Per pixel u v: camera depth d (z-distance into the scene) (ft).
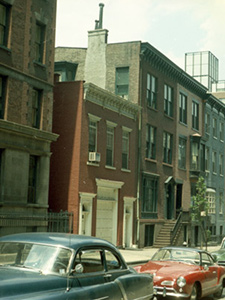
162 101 117.39
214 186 155.33
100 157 89.51
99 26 113.09
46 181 75.15
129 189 100.42
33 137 71.46
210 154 152.56
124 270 26.30
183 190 129.90
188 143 134.31
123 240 96.89
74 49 114.11
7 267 21.39
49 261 21.44
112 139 95.25
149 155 110.63
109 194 93.86
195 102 140.36
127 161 100.63
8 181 66.54
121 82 107.24
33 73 72.90
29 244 22.43
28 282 19.42
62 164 84.38
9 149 66.95
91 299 21.95
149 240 109.29
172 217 121.80
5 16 68.03
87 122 85.81
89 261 23.35
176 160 125.39
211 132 154.20
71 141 84.33
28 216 69.00
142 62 106.73
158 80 115.14
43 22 75.56
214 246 142.31
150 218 109.29
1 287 18.28
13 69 67.82
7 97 66.85
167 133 121.08
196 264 41.39
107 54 109.81
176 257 42.57
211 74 230.89
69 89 86.02
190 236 121.60
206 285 39.60
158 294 36.70
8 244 22.72
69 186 83.10
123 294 24.79
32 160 73.77
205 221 138.62
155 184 113.39
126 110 99.81
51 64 77.51
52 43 77.87
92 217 86.17
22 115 69.87
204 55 227.61
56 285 20.44
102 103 90.58
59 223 77.61
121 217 96.63
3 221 64.39
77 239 23.67
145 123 107.96
